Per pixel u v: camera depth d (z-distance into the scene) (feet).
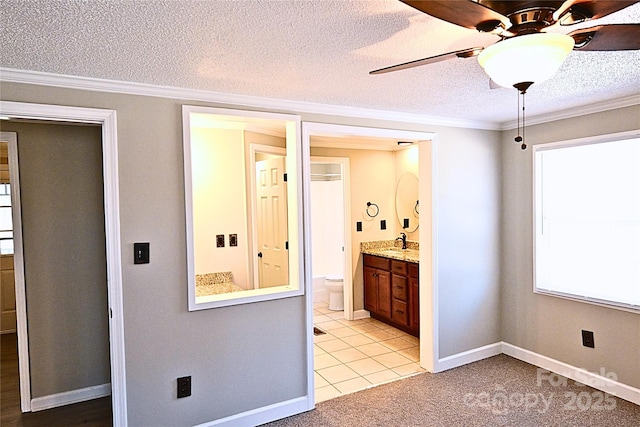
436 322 11.34
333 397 10.10
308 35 5.45
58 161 9.91
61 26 5.00
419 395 10.07
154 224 7.88
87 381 10.30
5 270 15.62
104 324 10.44
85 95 7.27
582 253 10.36
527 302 11.85
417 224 16.28
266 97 8.77
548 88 8.32
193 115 8.38
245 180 12.75
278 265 12.73
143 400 7.86
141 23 4.97
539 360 11.57
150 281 7.88
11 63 6.37
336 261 20.48
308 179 9.50
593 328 10.20
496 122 11.97
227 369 8.64
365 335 14.80
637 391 9.35
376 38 5.60
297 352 9.45
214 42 5.64
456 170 11.62
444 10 3.68
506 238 12.44
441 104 9.59
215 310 8.48
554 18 3.93
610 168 9.70
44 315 9.84
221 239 12.51
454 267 11.67
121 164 7.59
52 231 9.89
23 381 9.64
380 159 17.21
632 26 4.00
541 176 11.35
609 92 8.69
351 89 8.20
